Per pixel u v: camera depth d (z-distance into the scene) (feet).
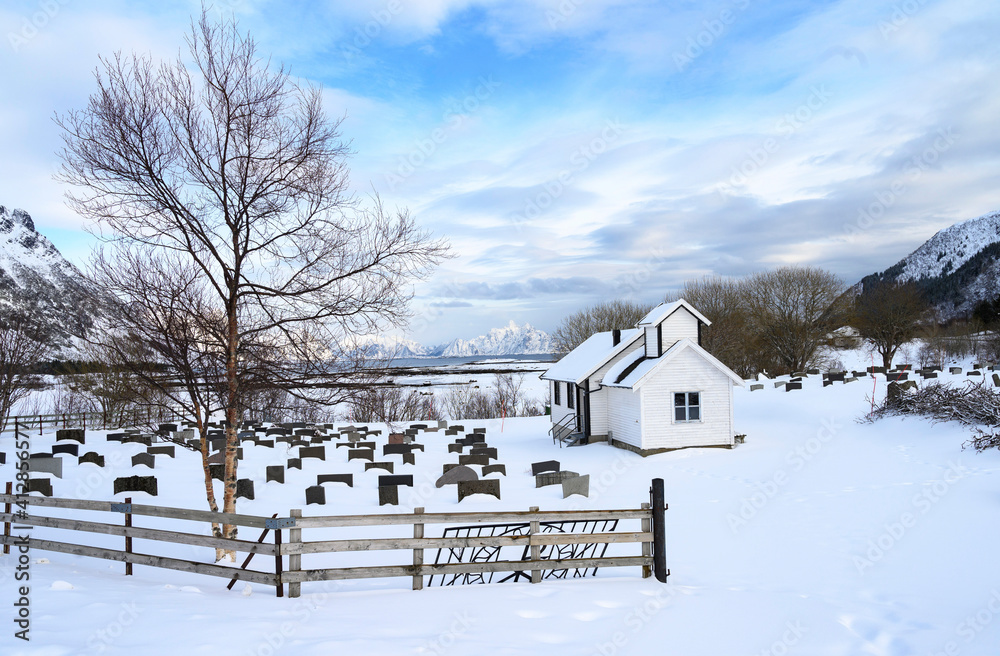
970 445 62.54
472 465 81.25
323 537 43.91
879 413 87.56
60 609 22.30
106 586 26.40
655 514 30.42
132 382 48.14
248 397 35.17
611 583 29.66
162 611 22.70
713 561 36.37
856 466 63.41
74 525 30.09
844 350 257.14
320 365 34.50
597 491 62.95
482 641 21.22
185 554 36.70
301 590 28.71
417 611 24.52
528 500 59.36
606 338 116.78
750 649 21.63
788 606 26.35
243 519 26.53
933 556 34.50
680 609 25.66
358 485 68.44
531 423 142.00
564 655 20.35
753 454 79.05
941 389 82.38
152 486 57.16
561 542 29.25
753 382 154.30
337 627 22.08
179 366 32.55
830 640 22.65
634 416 88.38
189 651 18.81
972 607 26.58
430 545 27.48
